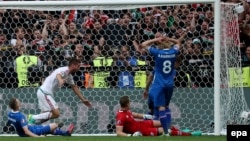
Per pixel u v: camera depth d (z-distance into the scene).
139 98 28.42
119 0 27.28
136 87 28.59
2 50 29.95
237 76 28.14
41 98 27.83
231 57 28.25
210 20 30.39
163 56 25.17
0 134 27.56
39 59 29.88
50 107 27.78
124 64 29.09
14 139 23.59
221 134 26.72
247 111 28.56
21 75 29.58
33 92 29.02
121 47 30.03
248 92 29.02
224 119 27.91
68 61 30.03
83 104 28.25
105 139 23.36
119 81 28.73
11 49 29.98
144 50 29.19
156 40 25.67
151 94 25.56
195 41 29.88
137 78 28.78
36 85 29.61
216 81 26.72
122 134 25.73
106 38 30.25
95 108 28.36
